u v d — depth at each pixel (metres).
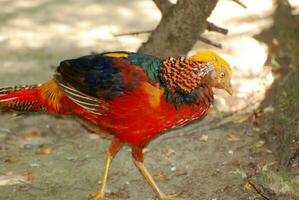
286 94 7.71
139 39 10.68
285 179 6.30
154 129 5.87
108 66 5.87
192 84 5.66
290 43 9.76
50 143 7.65
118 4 12.33
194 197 6.43
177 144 7.49
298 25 10.16
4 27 11.12
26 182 6.75
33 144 7.59
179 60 5.67
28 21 11.40
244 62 9.59
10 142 7.61
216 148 7.37
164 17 7.75
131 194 6.56
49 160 7.22
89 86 5.88
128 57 5.92
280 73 9.03
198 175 6.84
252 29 10.82
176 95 5.66
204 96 5.76
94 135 7.82
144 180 6.83
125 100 5.72
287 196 6.20
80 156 7.32
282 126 7.16
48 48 10.31
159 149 7.39
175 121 5.80
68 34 10.89
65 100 6.25
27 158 7.25
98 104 5.89
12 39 10.62
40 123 8.03
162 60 5.77
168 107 5.67
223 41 10.44
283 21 10.50
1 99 6.39
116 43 10.52
